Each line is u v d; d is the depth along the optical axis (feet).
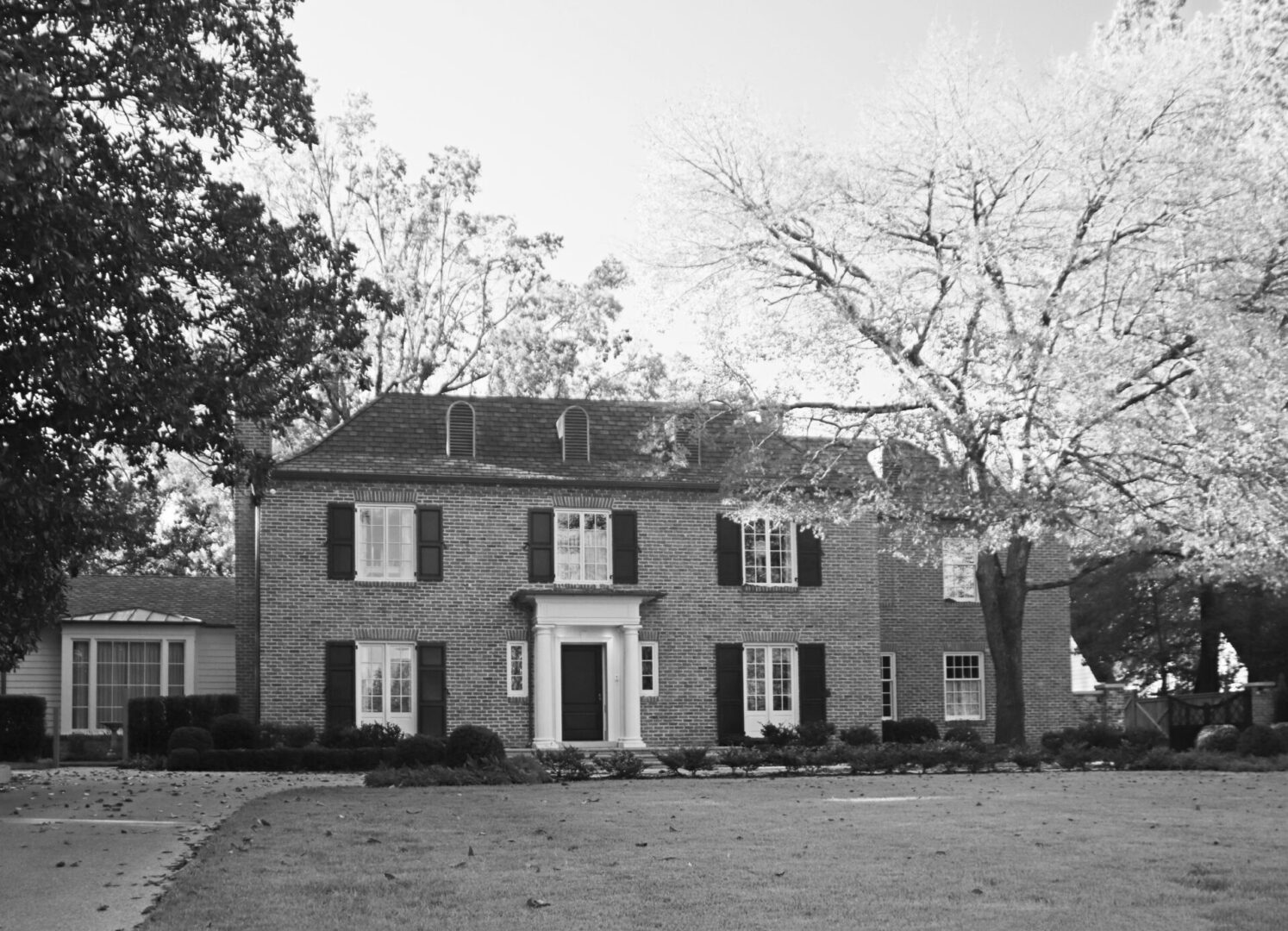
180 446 63.26
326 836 46.88
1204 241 93.45
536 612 112.57
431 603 112.78
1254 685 133.69
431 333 169.99
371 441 116.26
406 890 35.24
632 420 124.57
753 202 102.22
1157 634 174.09
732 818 53.31
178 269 65.92
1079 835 46.50
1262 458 92.38
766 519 110.42
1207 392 92.94
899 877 37.09
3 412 58.95
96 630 121.29
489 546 114.52
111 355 57.72
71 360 55.36
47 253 53.16
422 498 113.80
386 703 111.04
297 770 94.22
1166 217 96.43
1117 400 96.27
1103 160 95.81
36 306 55.57
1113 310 96.12
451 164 170.19
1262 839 45.47
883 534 119.55
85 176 60.59
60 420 58.18
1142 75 96.53
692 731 116.37
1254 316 91.66
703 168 103.76
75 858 43.06
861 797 64.95
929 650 127.03
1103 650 176.04
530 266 173.47
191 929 30.50
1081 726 115.03
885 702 125.90
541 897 34.30
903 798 63.36
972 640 127.95
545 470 117.91
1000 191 99.50
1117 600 169.37
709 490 119.34
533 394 171.83
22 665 119.85
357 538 112.27
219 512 181.68
